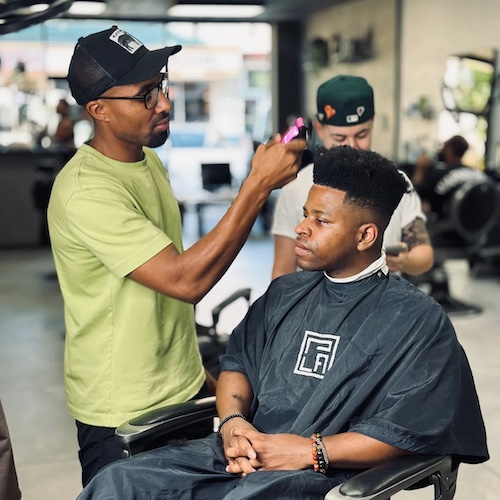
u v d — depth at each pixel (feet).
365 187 5.73
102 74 6.00
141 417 6.21
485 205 17.81
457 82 24.03
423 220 8.36
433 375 5.62
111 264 6.01
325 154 5.87
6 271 24.64
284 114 36.91
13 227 29.17
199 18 35.06
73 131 28.81
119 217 5.96
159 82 6.16
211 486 5.80
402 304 5.87
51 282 22.90
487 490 9.56
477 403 5.96
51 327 17.84
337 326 5.97
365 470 5.50
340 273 6.02
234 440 5.70
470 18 23.35
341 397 5.79
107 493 5.71
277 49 36.37
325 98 8.06
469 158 23.63
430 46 25.57
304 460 5.49
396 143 28.14
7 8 8.09
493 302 18.79
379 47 28.84
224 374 6.48
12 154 28.73
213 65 38.27
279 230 8.33
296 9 32.81
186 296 5.97
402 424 5.42
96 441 6.53
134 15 33.50
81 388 6.51
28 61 32.30
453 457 5.87
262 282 21.58
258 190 5.97
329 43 32.83
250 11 33.04
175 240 6.88
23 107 31.40
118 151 6.32
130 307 6.23
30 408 12.76
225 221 5.93
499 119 22.21
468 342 15.64
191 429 6.72
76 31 33.81
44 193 23.99
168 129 6.34
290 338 6.19
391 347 5.78
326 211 5.79
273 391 6.07
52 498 9.68
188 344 6.72
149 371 6.38
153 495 5.75
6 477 6.06
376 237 5.90
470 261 21.57
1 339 16.90
